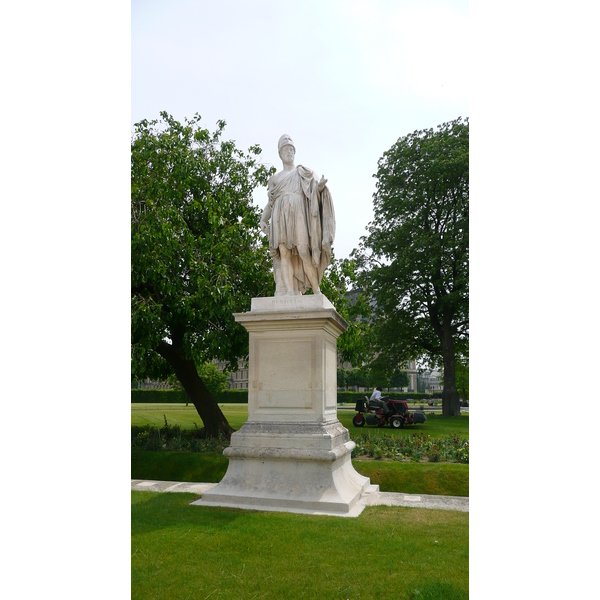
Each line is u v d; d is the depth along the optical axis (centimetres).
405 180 2898
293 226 824
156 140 1449
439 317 2977
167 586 430
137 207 1342
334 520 618
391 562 480
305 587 429
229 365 1485
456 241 2586
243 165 1605
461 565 471
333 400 823
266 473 729
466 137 2698
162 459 1108
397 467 963
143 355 1255
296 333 769
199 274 1244
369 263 3062
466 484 905
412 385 6812
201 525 595
